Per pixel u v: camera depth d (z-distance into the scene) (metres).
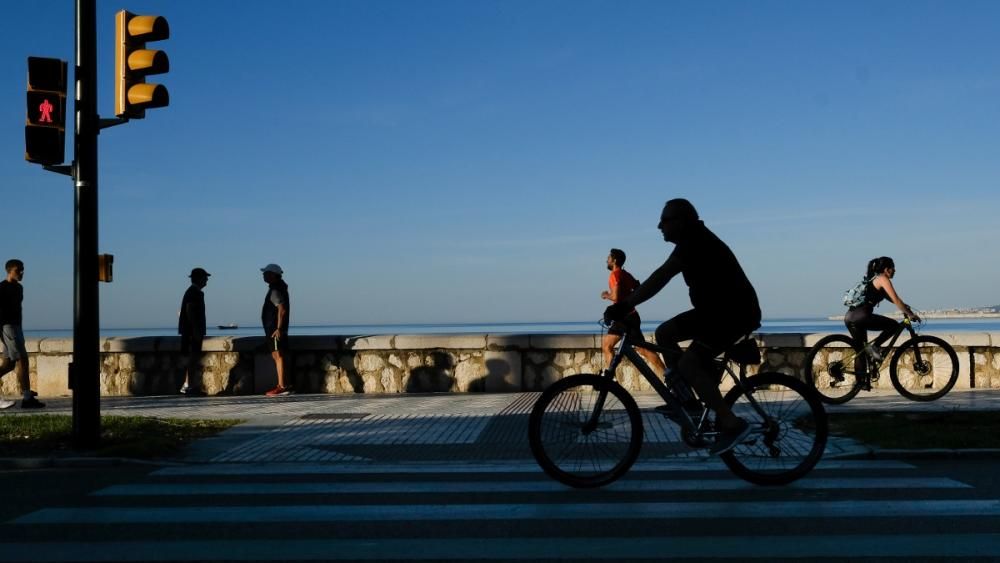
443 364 14.21
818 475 6.95
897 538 5.12
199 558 4.93
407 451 8.34
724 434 6.35
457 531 5.43
